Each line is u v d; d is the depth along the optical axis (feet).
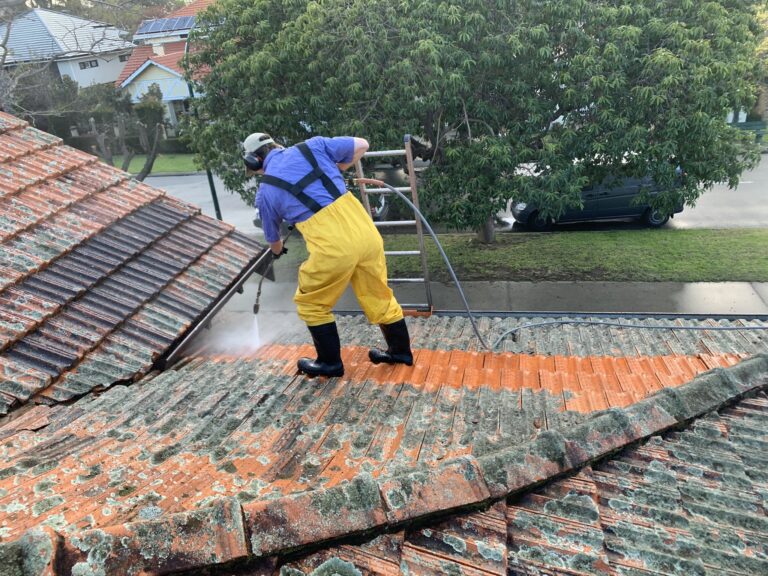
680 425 7.64
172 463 8.02
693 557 5.49
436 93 25.76
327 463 7.96
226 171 33.27
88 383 11.16
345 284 10.62
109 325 12.53
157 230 16.17
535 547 5.49
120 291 13.61
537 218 43.73
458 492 5.76
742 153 29.55
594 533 5.65
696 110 25.18
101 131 74.08
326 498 5.40
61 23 92.58
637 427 7.23
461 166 29.43
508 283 34.37
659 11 26.58
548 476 6.27
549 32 26.73
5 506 6.69
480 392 10.86
